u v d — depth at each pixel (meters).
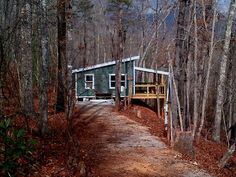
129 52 48.12
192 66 27.38
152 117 25.22
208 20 24.17
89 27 45.09
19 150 8.74
